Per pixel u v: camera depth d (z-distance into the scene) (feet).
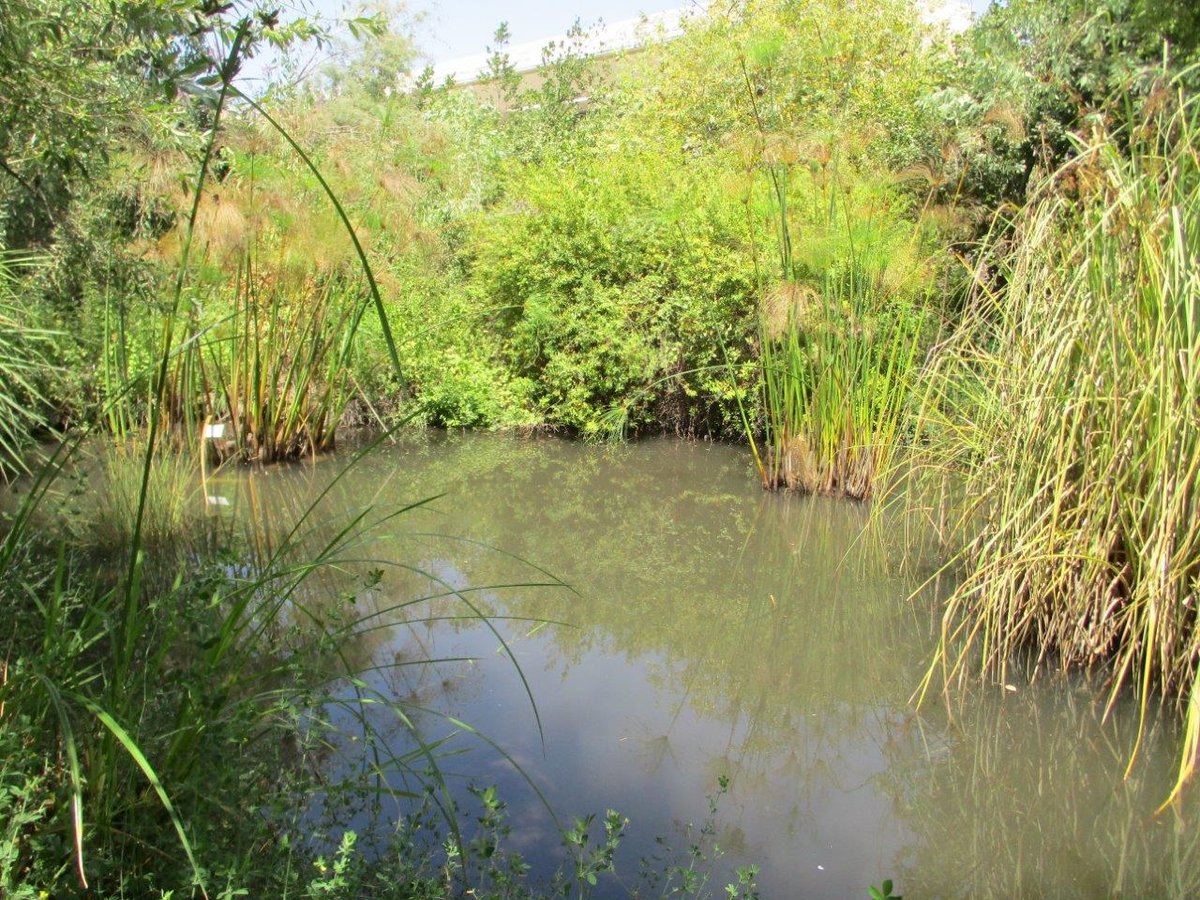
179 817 7.17
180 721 7.83
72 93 12.38
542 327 31.27
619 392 31.22
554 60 58.85
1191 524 11.02
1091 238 11.98
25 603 10.34
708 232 29.25
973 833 9.62
